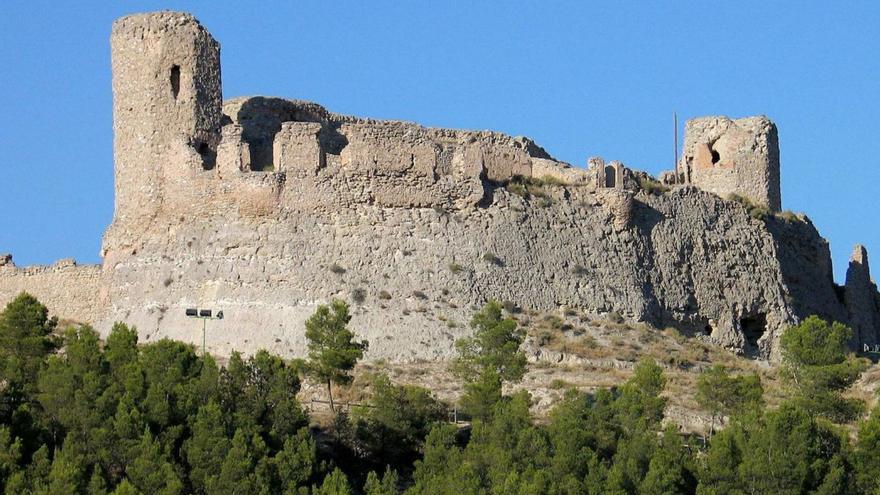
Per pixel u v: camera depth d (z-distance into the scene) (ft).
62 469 313.32
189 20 400.47
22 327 362.12
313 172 395.55
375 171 397.80
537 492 316.81
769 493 329.11
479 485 321.93
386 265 392.88
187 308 389.80
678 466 330.75
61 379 337.52
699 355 397.39
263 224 392.68
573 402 347.77
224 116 404.36
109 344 356.79
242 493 318.86
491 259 398.01
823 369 365.81
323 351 360.89
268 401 343.87
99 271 403.95
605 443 337.52
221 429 327.47
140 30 399.85
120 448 324.39
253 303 387.96
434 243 396.78
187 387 341.41
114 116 401.70
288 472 325.01
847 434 343.46
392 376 377.09
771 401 371.97
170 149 397.60
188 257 392.88
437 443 336.70
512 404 344.49
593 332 396.37
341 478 322.34
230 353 383.45
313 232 392.88
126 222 399.24
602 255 407.85
